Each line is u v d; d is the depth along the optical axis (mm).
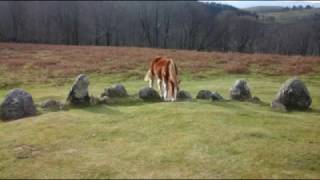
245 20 114812
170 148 13484
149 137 14742
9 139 15055
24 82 31828
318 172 11984
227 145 13664
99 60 43031
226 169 11828
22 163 12820
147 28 119750
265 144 13875
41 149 13977
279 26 97688
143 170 11867
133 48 61438
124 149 13641
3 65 38188
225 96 25203
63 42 111438
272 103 20781
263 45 102875
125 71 36719
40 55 46406
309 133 15523
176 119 16578
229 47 112188
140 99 21328
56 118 17484
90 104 20266
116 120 17156
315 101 24125
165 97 21062
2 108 18453
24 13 122062
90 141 14594
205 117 16828
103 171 11922
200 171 11688
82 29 123688
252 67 39000
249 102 21797
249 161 12430
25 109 18516
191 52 53906
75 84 20172
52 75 34531
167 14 133000
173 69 20516
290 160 12664
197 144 13727
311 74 35594
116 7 150500
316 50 65750
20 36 107812
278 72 36594
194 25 120250
